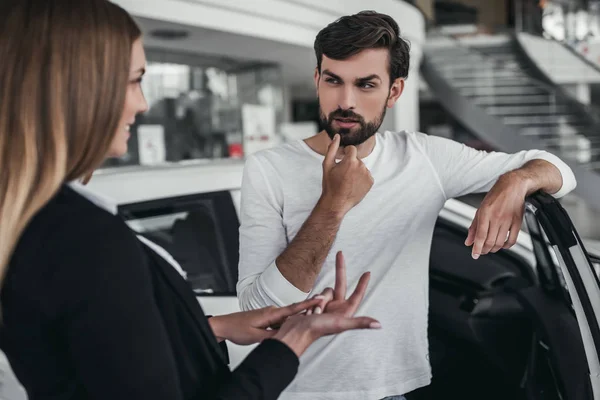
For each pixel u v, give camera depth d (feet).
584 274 3.74
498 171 3.79
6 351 2.17
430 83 33.65
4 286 2.02
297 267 3.12
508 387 5.31
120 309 2.02
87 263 2.00
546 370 4.92
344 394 3.55
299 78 34.99
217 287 5.81
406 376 3.64
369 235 3.53
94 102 2.12
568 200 32.35
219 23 17.94
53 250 2.01
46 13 2.05
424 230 3.72
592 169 26.76
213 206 6.22
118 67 2.16
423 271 3.72
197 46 22.74
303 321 2.51
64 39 2.05
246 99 27.86
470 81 32.30
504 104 31.14
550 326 5.09
